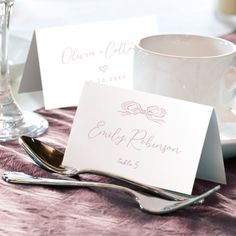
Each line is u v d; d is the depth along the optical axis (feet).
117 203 1.65
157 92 1.86
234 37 3.27
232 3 3.69
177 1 4.34
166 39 2.00
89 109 1.80
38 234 1.54
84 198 1.67
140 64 1.87
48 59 2.22
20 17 3.55
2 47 2.04
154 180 1.70
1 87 2.08
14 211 1.61
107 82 2.26
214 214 1.62
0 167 1.81
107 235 1.54
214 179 1.76
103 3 4.17
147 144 1.74
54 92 2.21
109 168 1.75
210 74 1.83
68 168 1.78
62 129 2.05
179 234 1.55
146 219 1.59
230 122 1.90
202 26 3.53
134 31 2.32
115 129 1.77
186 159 1.70
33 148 1.84
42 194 1.68
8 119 2.04
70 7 3.99
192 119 1.72
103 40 2.29
